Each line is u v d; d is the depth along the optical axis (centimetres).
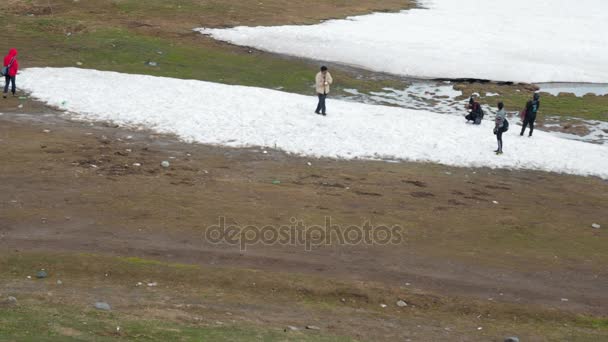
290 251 2158
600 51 7100
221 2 7838
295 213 2528
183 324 1512
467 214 2736
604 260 2348
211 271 1911
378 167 3338
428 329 1697
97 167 2895
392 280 2005
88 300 1636
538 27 8225
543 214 2852
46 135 3322
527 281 2094
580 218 2852
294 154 3431
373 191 2939
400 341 1577
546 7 9912
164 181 2798
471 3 9825
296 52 6200
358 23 7581
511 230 2586
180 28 6575
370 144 3662
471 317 1825
